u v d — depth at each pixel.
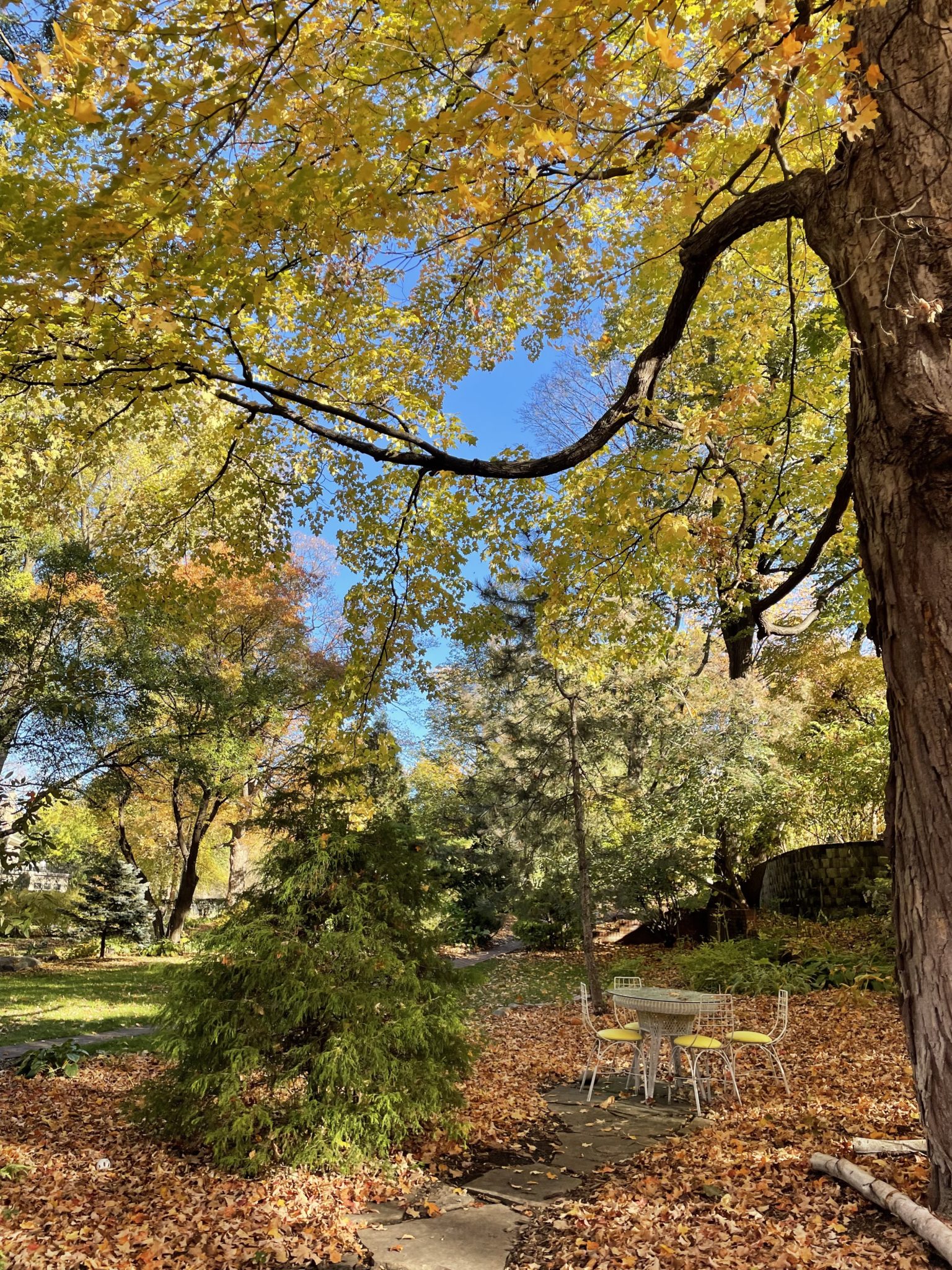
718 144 5.13
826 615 12.45
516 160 2.74
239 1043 4.77
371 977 5.08
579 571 7.20
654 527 6.30
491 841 19.84
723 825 13.34
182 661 15.23
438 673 24.20
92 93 2.72
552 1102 6.37
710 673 14.16
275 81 3.03
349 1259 3.57
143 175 2.92
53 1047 7.50
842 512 5.92
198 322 4.45
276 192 3.50
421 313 6.95
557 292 6.39
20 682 11.55
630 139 3.75
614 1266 3.29
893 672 3.30
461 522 7.42
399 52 3.91
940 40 3.33
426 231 5.45
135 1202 4.19
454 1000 5.40
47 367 5.15
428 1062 5.04
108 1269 3.42
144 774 14.83
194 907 27.23
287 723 18.73
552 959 16.44
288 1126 4.62
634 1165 4.67
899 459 3.29
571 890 16.22
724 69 3.07
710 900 14.87
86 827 19.70
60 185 3.59
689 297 4.86
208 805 19.80
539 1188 4.42
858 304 3.47
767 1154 4.33
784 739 12.97
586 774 14.90
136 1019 10.31
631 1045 8.51
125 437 9.91
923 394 3.18
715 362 10.05
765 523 9.49
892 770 3.35
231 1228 3.86
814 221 3.78
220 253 3.49
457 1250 3.64
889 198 3.38
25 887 18.72
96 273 3.43
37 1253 3.54
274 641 19.25
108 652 12.40
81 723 11.57
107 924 18.38
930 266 3.25
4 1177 4.43
